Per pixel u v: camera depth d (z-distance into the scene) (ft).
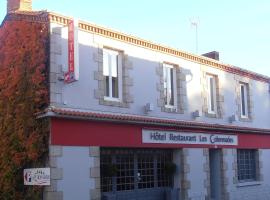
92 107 44.29
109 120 44.21
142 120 47.85
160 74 53.31
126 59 49.06
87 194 41.78
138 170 49.37
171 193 51.60
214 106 62.80
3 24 46.26
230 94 65.57
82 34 44.50
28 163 40.88
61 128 40.24
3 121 42.68
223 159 61.52
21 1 47.06
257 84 72.84
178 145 53.57
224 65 64.44
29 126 40.70
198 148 56.80
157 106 52.21
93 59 45.16
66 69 41.75
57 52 41.63
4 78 43.73
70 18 43.09
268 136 72.79
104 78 46.93
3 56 45.16
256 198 67.62
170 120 52.19
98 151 43.29
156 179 51.65
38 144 39.73
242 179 66.28
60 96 41.29
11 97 42.45
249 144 67.36
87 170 42.06
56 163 39.50
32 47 42.04
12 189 40.81
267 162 71.82
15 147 41.16
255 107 71.36
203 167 57.26
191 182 54.90
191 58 58.44
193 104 57.82
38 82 40.78
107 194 44.75
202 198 56.29
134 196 47.70
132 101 49.03
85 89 43.83
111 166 45.06
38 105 40.73
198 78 59.41
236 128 63.26
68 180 40.29
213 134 59.82
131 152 48.62
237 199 63.26
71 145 40.91
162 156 53.11
